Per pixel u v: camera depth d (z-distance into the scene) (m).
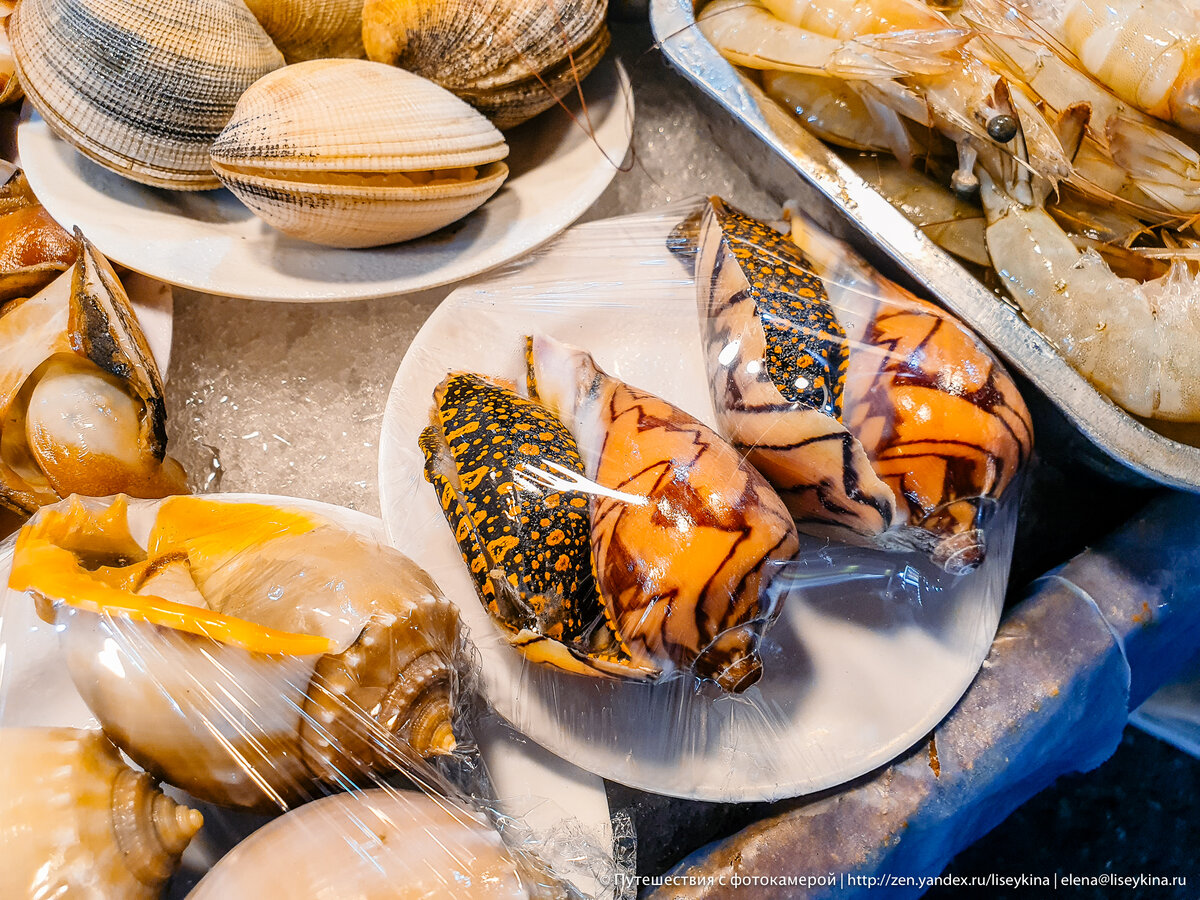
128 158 0.32
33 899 0.20
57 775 0.21
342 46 0.36
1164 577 0.30
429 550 0.27
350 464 0.32
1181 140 0.30
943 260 0.29
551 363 0.28
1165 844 0.38
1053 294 0.29
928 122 0.30
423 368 0.29
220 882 0.20
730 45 0.32
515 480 0.25
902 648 0.28
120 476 0.28
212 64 0.32
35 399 0.27
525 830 0.24
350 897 0.20
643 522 0.23
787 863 0.26
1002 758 0.28
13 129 0.36
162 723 0.21
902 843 0.27
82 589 0.22
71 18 0.31
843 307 0.28
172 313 0.32
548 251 0.32
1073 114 0.29
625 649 0.24
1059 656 0.29
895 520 0.26
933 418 0.25
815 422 0.25
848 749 0.27
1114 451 0.28
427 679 0.22
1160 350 0.27
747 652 0.24
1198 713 0.38
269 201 0.29
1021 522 0.33
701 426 0.25
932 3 0.32
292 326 0.34
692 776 0.26
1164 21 0.29
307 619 0.22
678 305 0.31
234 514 0.26
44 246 0.32
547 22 0.33
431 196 0.30
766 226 0.30
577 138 0.35
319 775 0.22
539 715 0.26
